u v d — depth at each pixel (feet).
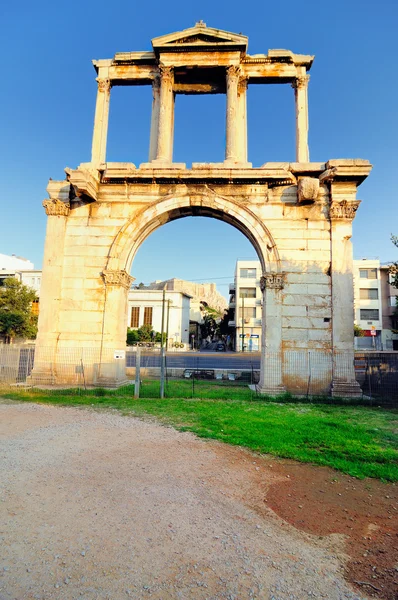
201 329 322.96
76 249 58.08
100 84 63.62
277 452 26.96
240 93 62.44
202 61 60.64
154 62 63.31
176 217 61.62
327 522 17.54
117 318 56.03
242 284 219.20
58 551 14.35
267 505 19.13
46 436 30.14
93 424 34.40
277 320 53.83
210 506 18.66
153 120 63.31
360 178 54.19
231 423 34.65
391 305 188.24
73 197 59.31
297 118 61.41
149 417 37.45
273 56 60.95
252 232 56.08
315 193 53.72
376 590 12.81
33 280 204.74
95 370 55.11
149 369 76.28
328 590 12.72
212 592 12.35
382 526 17.33
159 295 224.12
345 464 24.89
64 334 56.39
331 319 53.83
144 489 20.30
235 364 112.78
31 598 11.78
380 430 33.76
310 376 52.80
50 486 20.31
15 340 146.20
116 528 16.15
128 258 58.18
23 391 50.80
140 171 57.06
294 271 54.95
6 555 14.02
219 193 57.31
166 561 13.94
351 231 54.85
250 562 14.11
